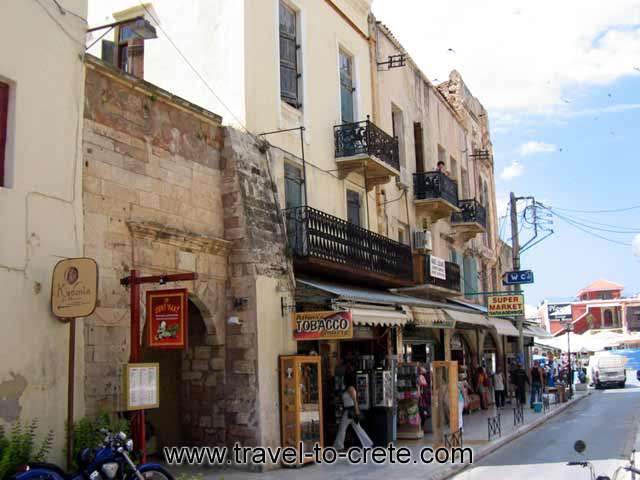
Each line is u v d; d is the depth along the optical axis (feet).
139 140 37.35
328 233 50.60
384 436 51.42
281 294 44.70
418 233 76.64
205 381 42.78
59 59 32.35
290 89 54.24
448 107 97.76
